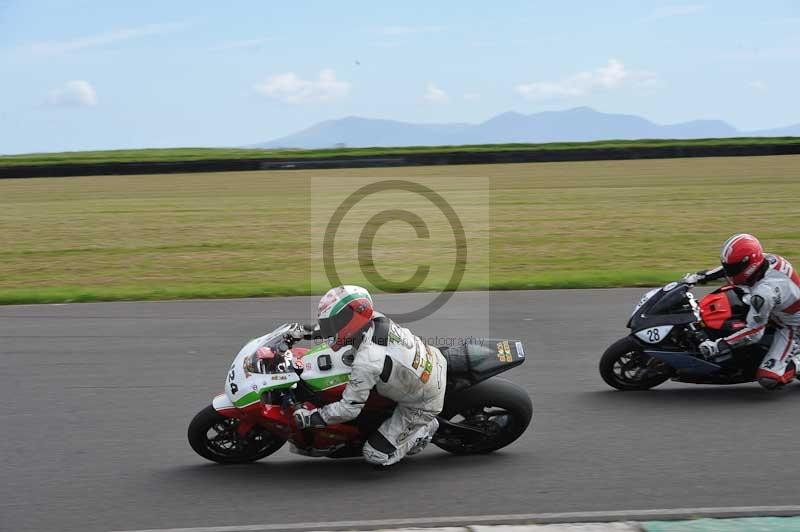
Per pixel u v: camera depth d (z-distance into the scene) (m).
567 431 7.13
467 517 5.36
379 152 45.34
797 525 5.14
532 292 13.39
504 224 22.70
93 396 8.24
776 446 6.65
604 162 43.28
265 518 5.48
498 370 6.55
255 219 24.30
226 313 12.06
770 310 7.75
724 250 8.05
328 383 6.23
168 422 7.48
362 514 5.53
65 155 48.56
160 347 10.14
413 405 6.30
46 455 6.70
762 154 44.38
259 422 6.27
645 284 13.84
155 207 27.36
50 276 15.94
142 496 5.89
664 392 8.27
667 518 5.34
